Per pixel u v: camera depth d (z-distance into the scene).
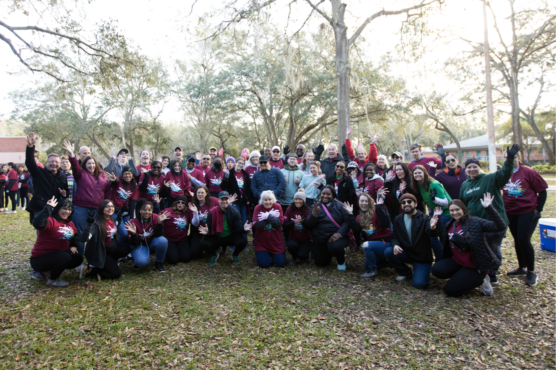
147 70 10.55
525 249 4.79
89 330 3.61
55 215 5.16
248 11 10.33
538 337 3.43
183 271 5.55
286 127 32.47
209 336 3.50
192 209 5.91
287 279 5.19
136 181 6.73
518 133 23.98
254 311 4.08
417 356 3.15
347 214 5.66
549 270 5.29
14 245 7.37
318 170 7.15
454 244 4.49
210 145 38.84
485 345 3.31
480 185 4.79
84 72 9.77
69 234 4.87
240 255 6.57
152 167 6.57
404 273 5.11
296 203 5.94
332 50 13.13
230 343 3.38
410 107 24.14
